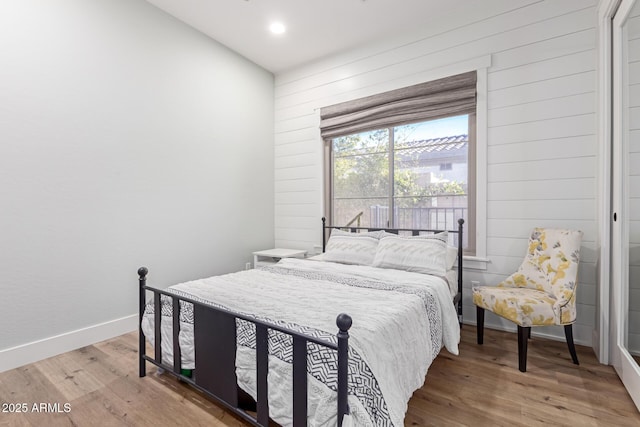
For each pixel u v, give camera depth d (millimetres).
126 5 2662
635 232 1843
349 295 1886
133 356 2266
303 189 3955
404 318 1597
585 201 2387
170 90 2998
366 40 3377
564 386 1868
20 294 2115
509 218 2676
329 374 1165
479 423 1548
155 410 1647
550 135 2508
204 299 1788
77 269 2387
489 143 2748
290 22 3082
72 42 2344
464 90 2836
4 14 2035
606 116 2086
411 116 3115
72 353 2305
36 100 2168
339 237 3152
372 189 3545
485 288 2461
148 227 2838
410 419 1576
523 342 2049
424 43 3066
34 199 2168
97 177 2490
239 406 1624
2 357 2033
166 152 2969
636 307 1831
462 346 2434
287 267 2740
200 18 3031
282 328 1276
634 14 1825
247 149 3809
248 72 3807
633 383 1710
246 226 3803
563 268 2191
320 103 3781
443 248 2566
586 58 2373
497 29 2713
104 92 2523
